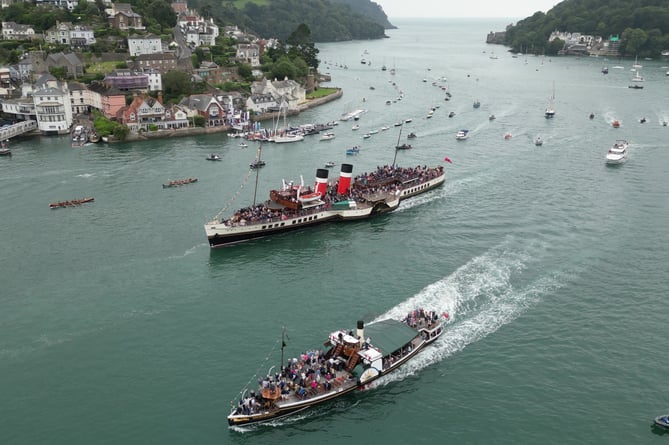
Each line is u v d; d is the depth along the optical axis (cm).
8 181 16712
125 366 8394
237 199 15325
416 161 19275
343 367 8119
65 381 8088
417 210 14825
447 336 9100
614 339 8962
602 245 12225
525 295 10238
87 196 15475
